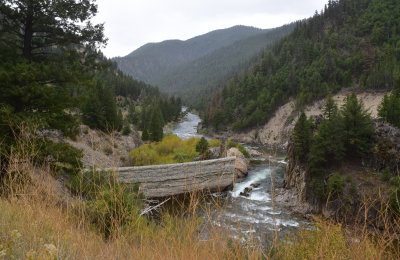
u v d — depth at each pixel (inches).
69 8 476.7
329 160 1142.3
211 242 138.3
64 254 114.7
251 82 5182.1
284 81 4680.1
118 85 5565.9
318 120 1498.5
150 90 7209.6
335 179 942.4
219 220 149.1
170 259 129.3
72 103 479.5
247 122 4146.2
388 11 5280.5
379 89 3850.9
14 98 421.1
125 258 137.4
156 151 1640.0
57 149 418.0
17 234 106.8
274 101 4397.1
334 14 6200.8
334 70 4426.7
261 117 4175.7
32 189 176.4
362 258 133.4
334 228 164.1
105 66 548.1
